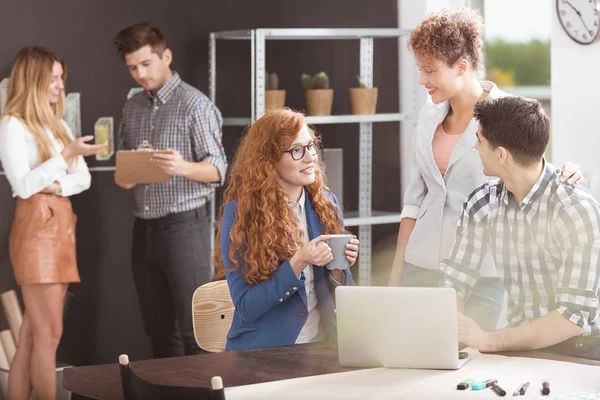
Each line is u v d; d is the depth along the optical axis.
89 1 5.18
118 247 5.35
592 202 2.64
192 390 1.90
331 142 5.76
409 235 3.63
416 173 3.62
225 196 3.23
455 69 3.29
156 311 5.06
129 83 5.32
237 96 5.56
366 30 5.25
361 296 2.49
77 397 5.05
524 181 2.72
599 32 4.30
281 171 3.07
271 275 2.95
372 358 2.51
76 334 5.25
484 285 3.11
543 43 4.90
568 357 2.54
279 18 5.64
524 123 2.65
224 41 5.50
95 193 5.27
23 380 4.62
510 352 2.62
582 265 2.59
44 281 4.47
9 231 5.03
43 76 4.57
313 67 5.70
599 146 4.37
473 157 3.37
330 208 3.19
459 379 2.34
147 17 5.33
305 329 3.04
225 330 3.33
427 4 5.50
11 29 5.00
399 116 5.44
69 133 4.80
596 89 4.37
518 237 2.79
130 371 2.11
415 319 2.45
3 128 4.51
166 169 4.61
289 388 2.31
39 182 4.45
